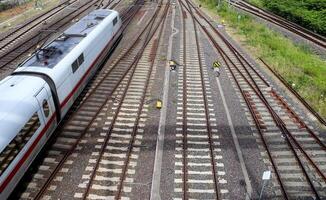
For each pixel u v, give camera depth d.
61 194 12.64
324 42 31.89
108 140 15.57
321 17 36.84
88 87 20.25
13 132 11.78
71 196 12.57
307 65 25.09
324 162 14.77
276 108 18.70
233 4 44.38
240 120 17.50
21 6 40.53
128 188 12.99
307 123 17.44
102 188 12.93
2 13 37.19
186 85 20.89
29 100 13.10
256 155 15.03
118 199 12.46
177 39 29.52
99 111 17.70
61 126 16.50
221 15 38.44
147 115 17.62
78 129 16.34
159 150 15.05
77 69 17.73
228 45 27.95
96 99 18.98
